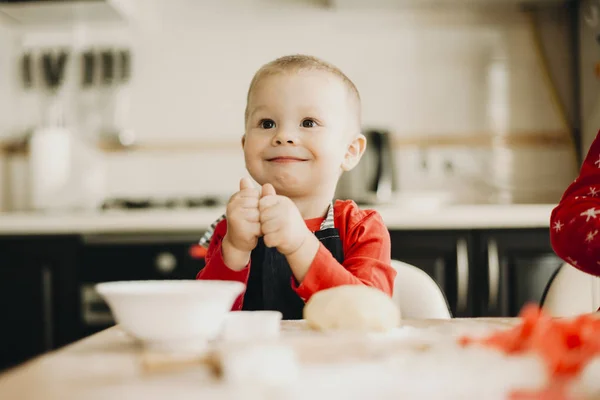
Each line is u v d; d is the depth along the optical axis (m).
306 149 0.91
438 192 2.39
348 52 2.41
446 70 2.39
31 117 2.46
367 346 0.43
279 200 0.72
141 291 0.49
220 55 2.44
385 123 2.40
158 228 1.87
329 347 0.43
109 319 1.86
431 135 2.39
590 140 2.20
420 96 2.40
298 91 0.91
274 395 0.32
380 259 0.90
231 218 0.73
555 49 2.36
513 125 2.38
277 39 2.42
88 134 2.45
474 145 2.38
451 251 1.82
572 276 1.00
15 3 2.17
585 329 0.40
